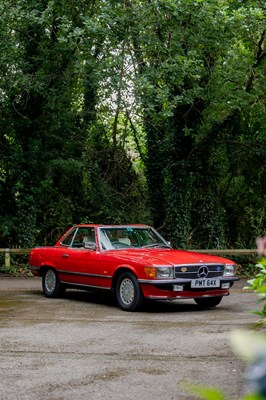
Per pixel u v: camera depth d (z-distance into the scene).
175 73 18.67
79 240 13.09
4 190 23.89
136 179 25.52
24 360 6.98
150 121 24.27
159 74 18.81
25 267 21.47
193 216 25.00
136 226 13.11
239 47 22.98
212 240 24.80
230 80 21.88
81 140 24.33
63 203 24.11
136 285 11.24
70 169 23.23
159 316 10.72
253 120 24.36
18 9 19.17
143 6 19.11
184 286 11.26
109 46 20.12
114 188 25.50
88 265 12.46
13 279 19.02
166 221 23.77
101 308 11.91
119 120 27.67
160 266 11.05
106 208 24.44
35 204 22.88
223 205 25.55
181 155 23.50
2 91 20.64
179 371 6.32
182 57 18.47
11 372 6.35
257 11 18.91
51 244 24.44
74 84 23.50
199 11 18.81
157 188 25.08
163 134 24.91
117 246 12.43
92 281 12.38
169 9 18.80
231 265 11.98
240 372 6.18
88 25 18.50
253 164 24.70
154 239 12.99
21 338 8.46
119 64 19.22
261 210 24.78
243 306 12.35
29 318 10.49
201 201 24.88
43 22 19.92
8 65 20.77
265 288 1.70
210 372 6.23
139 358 7.04
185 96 20.89
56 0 19.75
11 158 22.55
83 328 9.31
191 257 11.67
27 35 21.75
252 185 25.17
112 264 11.81
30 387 5.69
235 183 25.22
